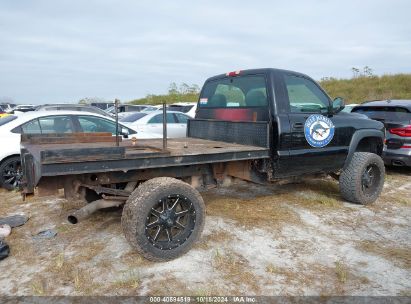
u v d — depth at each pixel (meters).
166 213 3.49
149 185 3.44
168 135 9.95
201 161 3.77
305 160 4.79
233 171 4.50
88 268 3.45
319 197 5.77
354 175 5.29
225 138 5.05
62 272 3.38
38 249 3.85
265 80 4.65
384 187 6.76
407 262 3.67
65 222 4.61
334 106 5.04
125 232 3.36
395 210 5.33
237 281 3.26
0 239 3.87
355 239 4.23
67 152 2.97
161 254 3.47
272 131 4.51
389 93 24.25
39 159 2.95
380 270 3.50
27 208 5.18
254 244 4.01
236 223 4.59
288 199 5.69
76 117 6.69
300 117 4.71
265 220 4.72
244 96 4.96
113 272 3.38
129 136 7.09
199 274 3.35
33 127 6.37
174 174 4.07
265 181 4.82
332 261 3.68
